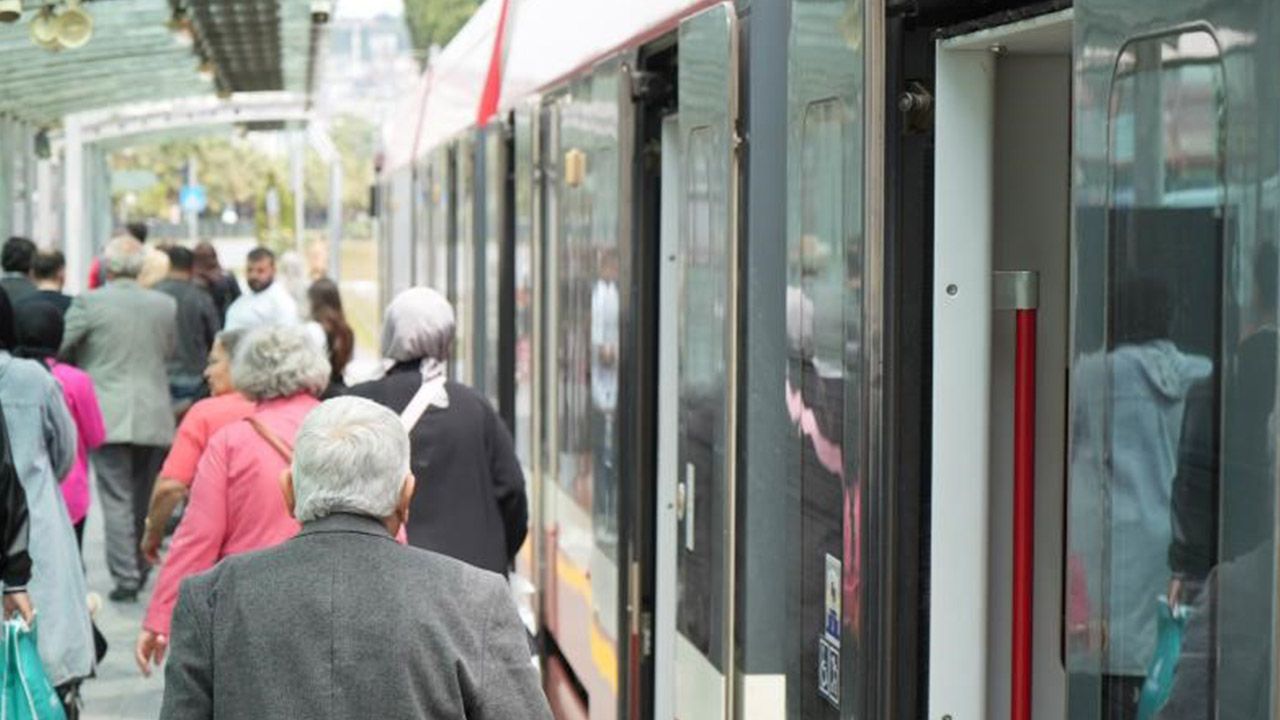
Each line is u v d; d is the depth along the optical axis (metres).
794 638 5.98
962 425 5.15
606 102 9.23
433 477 8.67
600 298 9.45
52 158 40.31
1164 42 3.72
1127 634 3.82
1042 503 5.19
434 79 21.36
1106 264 3.93
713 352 6.95
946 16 5.17
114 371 16.38
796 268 5.97
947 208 5.13
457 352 17.33
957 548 5.16
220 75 34.00
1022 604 5.11
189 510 8.22
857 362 5.29
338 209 47.25
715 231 6.91
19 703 8.70
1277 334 3.33
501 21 14.66
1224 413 3.49
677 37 7.89
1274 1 3.36
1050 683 5.20
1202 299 3.58
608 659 9.12
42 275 16.38
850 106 5.36
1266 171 3.38
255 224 90.38
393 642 4.89
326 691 4.86
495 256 13.92
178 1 22.52
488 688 4.97
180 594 5.03
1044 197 5.19
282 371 8.30
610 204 9.12
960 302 5.14
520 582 12.03
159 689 13.37
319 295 14.32
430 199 20.38
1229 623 3.46
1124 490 3.86
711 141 6.94
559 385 11.07
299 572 4.96
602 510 9.38
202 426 10.45
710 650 7.00
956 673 5.18
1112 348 3.90
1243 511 3.42
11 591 8.75
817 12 5.73
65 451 10.16
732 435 6.74
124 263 16.41
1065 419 5.18
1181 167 3.65
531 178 12.09
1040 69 5.17
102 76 30.42
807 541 5.84
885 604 5.20
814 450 5.76
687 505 7.48
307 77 37.19
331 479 5.04
